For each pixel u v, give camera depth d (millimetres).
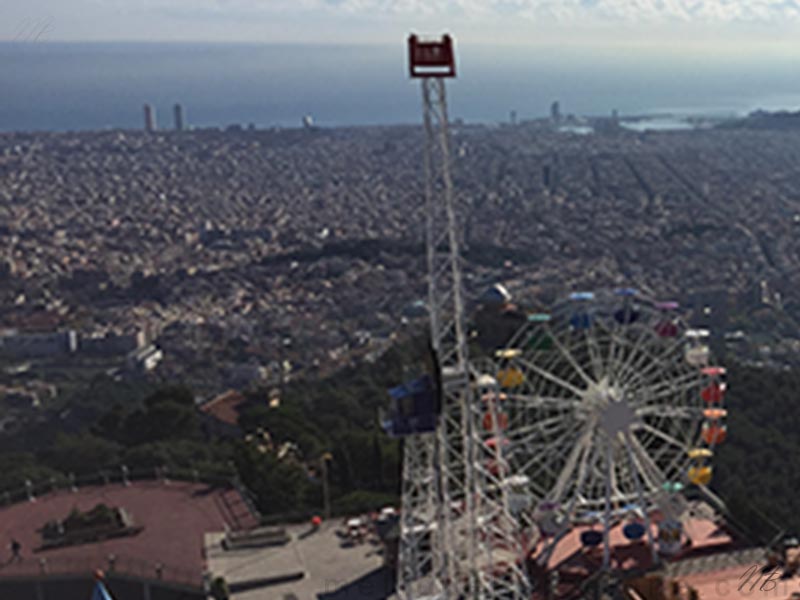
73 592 95500
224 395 185250
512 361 98500
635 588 88625
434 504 87375
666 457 121875
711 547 96375
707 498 110312
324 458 118625
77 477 128125
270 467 122938
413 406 78062
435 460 81438
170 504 112688
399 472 125000
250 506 111500
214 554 100062
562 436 98562
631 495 98812
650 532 94062
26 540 104188
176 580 94875
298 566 96938
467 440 81500
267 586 94125
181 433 154250
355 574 95500
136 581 94812
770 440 138375
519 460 119438
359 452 130875
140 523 107375
